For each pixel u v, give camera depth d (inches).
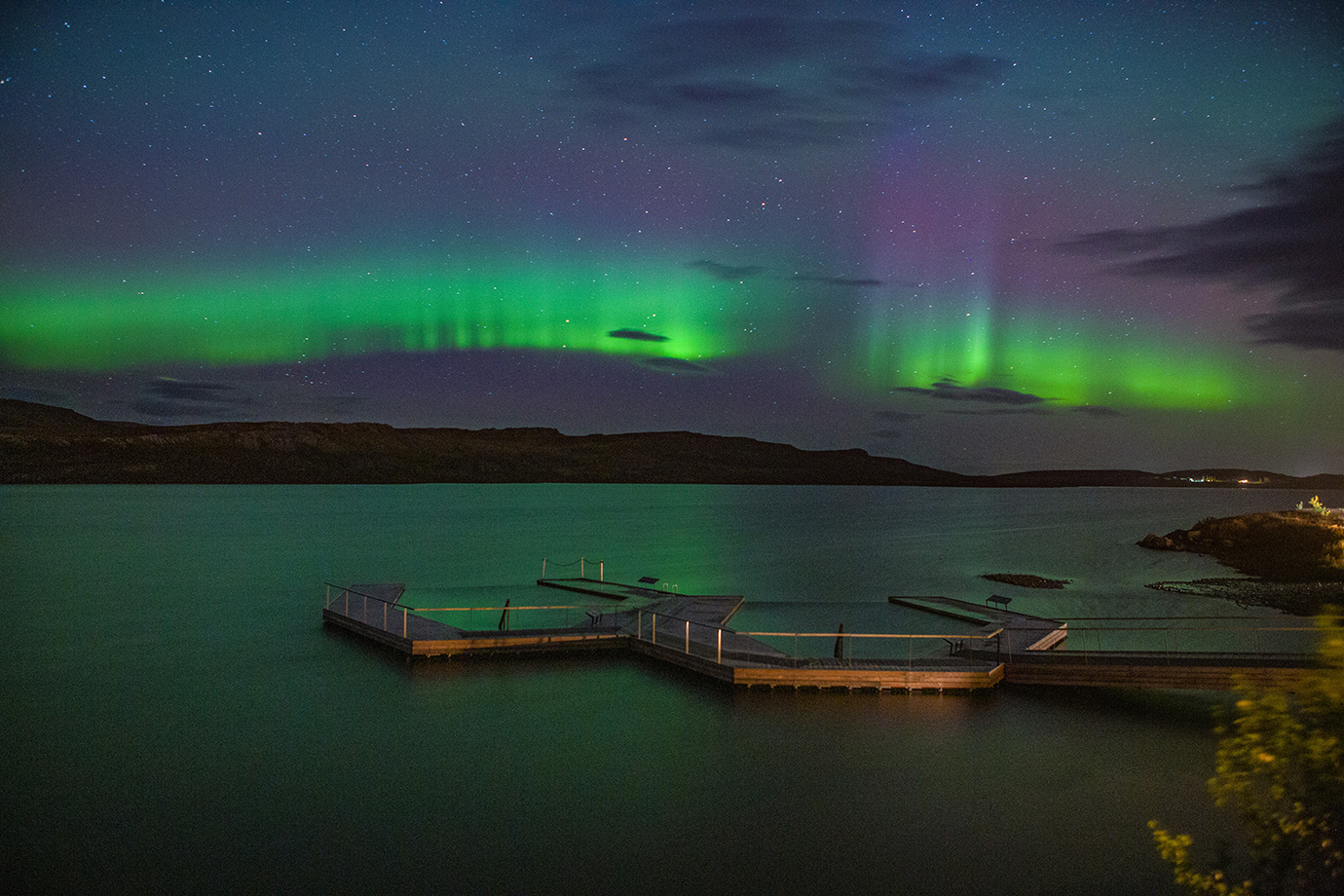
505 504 4918.8
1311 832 243.6
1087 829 542.0
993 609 1273.4
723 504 5157.5
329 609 1111.0
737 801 577.6
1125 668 783.7
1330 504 6077.8
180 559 1852.9
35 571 1637.6
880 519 3870.6
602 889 470.6
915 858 506.6
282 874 481.1
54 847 507.2
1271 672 756.0
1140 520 4087.1
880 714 739.4
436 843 516.7
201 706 756.6
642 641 920.9
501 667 877.2
